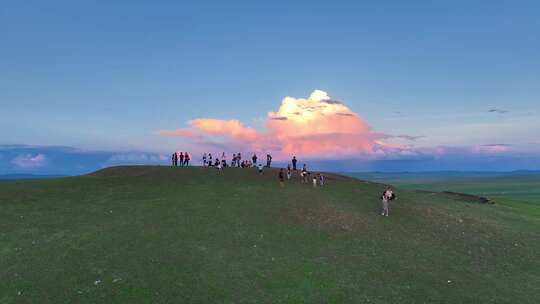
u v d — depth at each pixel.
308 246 36.03
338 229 40.53
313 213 44.50
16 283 26.89
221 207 45.50
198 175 65.50
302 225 41.00
